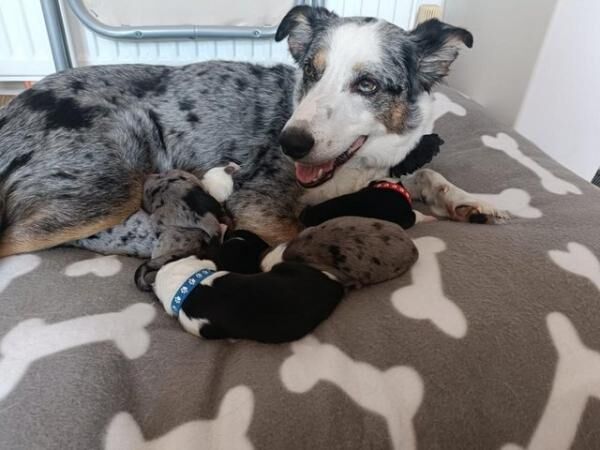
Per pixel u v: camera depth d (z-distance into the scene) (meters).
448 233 0.48
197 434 0.33
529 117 0.74
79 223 0.50
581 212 0.51
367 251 0.42
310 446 0.33
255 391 0.35
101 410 0.34
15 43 0.83
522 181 0.58
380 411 0.34
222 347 0.39
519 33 0.72
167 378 0.36
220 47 0.89
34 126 0.51
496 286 0.42
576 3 0.64
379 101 0.50
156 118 0.56
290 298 0.38
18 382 0.35
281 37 0.57
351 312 0.40
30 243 0.48
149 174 0.55
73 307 0.41
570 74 0.69
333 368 0.36
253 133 0.57
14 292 0.43
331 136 0.46
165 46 0.88
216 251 0.47
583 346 0.39
